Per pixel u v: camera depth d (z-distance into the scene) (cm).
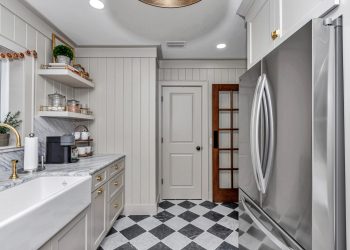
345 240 84
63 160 205
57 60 219
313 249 85
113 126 283
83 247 158
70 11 193
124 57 283
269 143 117
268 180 119
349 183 80
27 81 191
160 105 338
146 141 283
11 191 133
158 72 330
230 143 338
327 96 86
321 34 85
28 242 94
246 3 172
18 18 179
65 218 127
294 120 96
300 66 92
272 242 118
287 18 124
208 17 202
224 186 338
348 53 80
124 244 209
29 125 193
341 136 85
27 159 164
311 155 85
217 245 208
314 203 85
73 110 226
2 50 173
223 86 331
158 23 215
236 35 243
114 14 198
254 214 141
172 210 294
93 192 177
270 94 117
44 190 162
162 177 339
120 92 284
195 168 341
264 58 125
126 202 280
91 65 283
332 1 85
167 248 203
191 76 337
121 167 264
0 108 177
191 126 341
